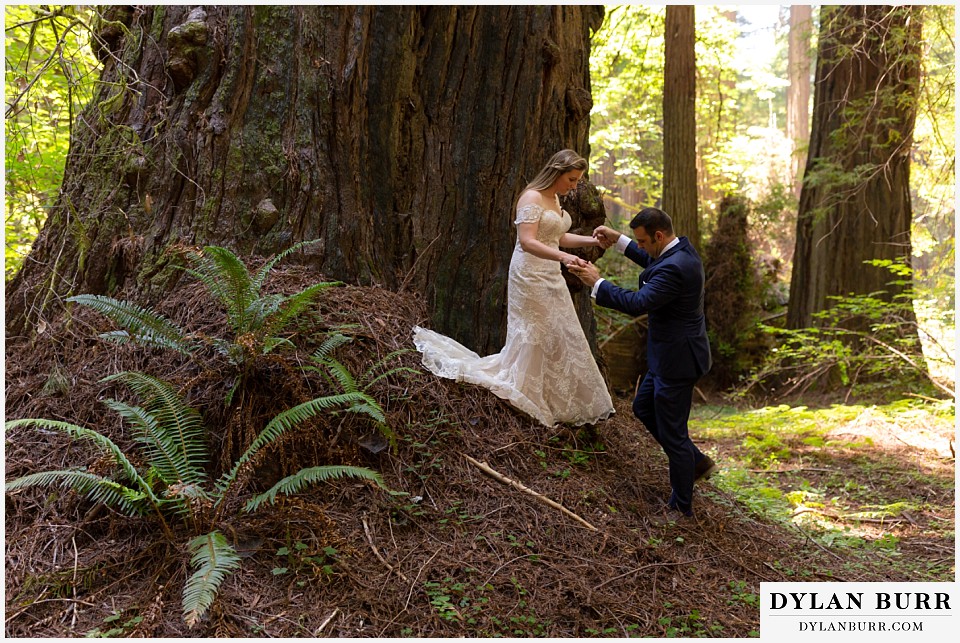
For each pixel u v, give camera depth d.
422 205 4.93
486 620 2.98
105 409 3.72
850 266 10.55
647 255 4.36
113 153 4.59
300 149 4.56
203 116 4.52
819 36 11.13
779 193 13.17
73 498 3.31
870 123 10.43
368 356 4.05
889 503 5.42
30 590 2.92
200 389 3.69
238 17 4.59
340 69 4.70
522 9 5.12
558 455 4.20
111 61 4.97
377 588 3.05
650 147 17.69
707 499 4.53
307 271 4.40
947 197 9.22
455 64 5.05
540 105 5.20
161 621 2.76
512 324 4.37
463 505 3.64
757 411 8.69
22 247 6.48
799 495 5.38
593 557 3.50
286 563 3.10
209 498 3.14
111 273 4.38
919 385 9.05
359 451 3.69
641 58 15.17
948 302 9.19
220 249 3.43
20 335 4.42
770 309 12.42
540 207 4.26
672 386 3.97
